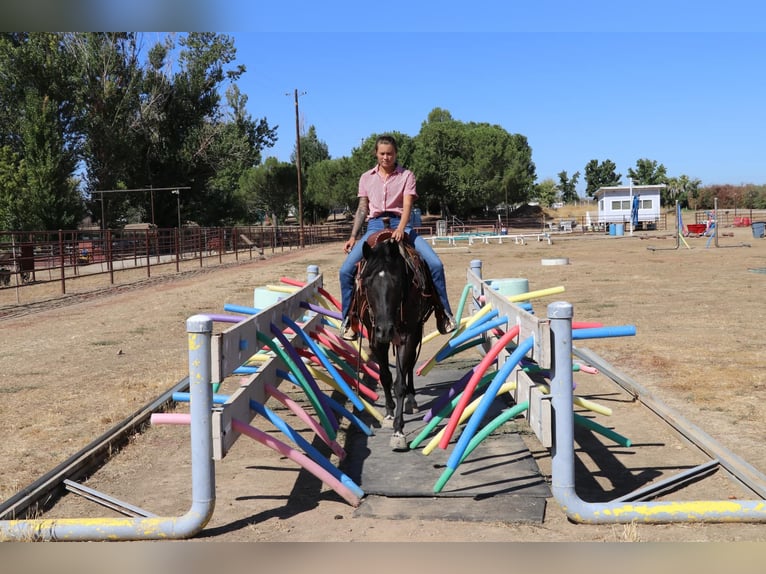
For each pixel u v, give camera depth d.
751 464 5.00
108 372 8.83
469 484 4.73
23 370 9.11
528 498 4.46
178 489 4.87
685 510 4.04
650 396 6.87
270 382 5.45
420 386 7.73
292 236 51.88
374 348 5.93
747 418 6.10
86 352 10.38
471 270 8.96
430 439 5.79
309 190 73.00
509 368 4.64
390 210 6.09
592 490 4.72
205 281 22.50
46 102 42.38
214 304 16.08
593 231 56.59
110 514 4.46
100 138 48.81
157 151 55.31
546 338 4.16
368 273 5.26
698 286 16.61
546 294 6.56
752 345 9.30
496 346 5.17
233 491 4.82
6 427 6.39
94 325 13.27
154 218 53.25
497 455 5.35
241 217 70.25
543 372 7.51
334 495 4.71
